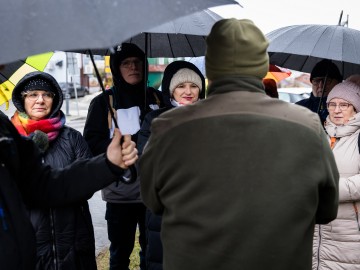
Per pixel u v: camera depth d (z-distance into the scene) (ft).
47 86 9.15
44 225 8.19
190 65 10.63
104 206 22.33
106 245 17.03
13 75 10.18
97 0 4.21
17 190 5.72
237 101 5.29
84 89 114.73
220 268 5.08
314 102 13.53
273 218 4.99
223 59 5.36
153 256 9.63
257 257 5.01
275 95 13.91
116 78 12.15
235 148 5.10
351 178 9.41
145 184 5.74
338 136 9.83
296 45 10.23
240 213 5.01
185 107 5.49
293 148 5.08
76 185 6.52
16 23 4.17
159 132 5.47
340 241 9.64
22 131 9.07
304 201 5.08
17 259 5.41
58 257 8.29
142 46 13.23
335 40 10.04
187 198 5.23
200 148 5.19
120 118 11.82
